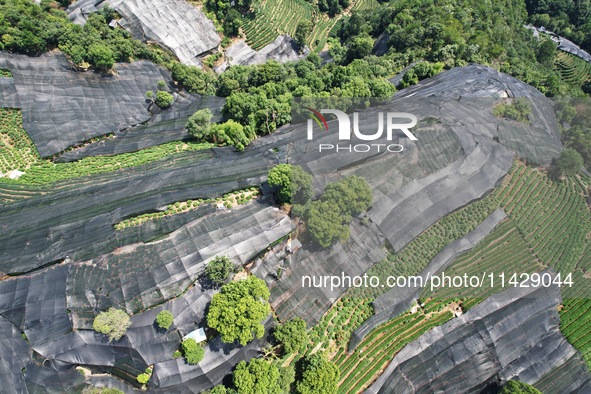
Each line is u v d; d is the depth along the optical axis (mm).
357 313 41344
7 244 43156
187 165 54250
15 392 33594
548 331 43969
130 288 38156
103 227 43312
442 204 43844
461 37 79312
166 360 36625
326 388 36312
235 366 37781
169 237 42219
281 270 41469
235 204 46156
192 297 39062
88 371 36656
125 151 62844
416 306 42656
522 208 45062
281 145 54250
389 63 77312
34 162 59938
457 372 41406
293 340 37156
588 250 43406
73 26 76625
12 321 36625
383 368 40250
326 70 79062
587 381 43219
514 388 39781
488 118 53062
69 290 38062
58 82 69562
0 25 67188
